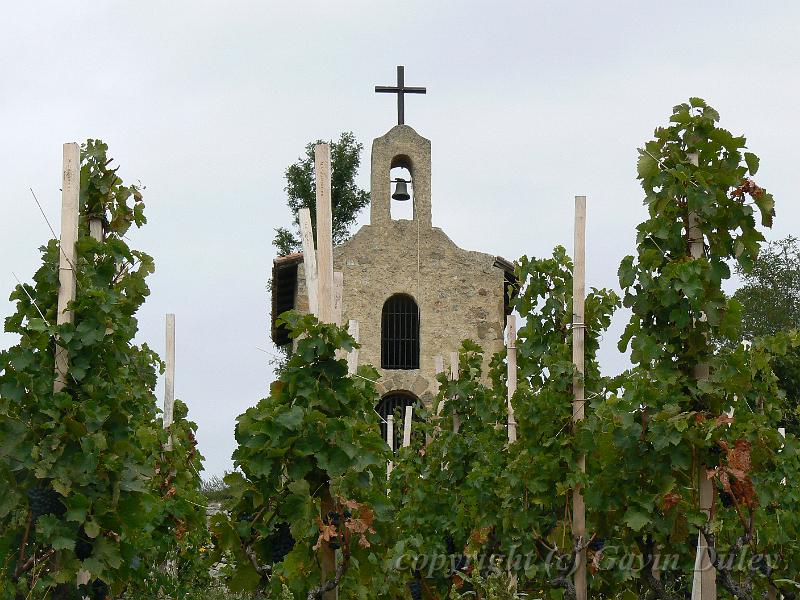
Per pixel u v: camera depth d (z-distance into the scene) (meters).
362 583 13.10
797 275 50.06
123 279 14.45
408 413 27.84
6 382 12.32
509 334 20.73
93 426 12.53
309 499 12.34
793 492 18.62
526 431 17.11
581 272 16.47
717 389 13.20
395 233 35.84
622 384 13.98
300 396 12.70
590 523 15.17
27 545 12.51
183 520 21.67
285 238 54.12
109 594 13.80
